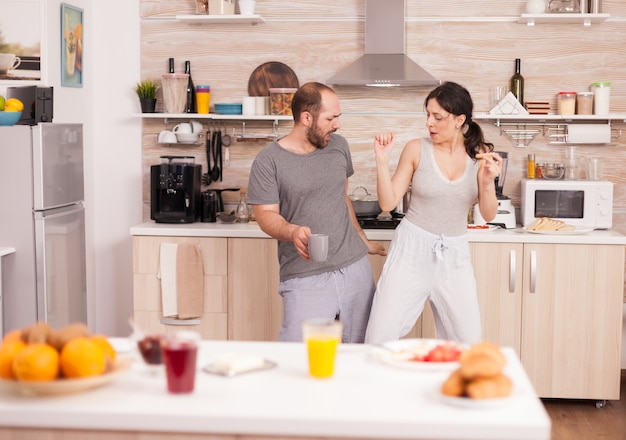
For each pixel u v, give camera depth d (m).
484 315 4.52
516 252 4.48
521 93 4.95
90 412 1.75
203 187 5.15
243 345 2.29
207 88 5.02
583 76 4.99
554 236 4.45
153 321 4.70
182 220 4.82
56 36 4.76
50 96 4.43
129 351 2.20
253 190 3.53
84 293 4.54
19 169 4.02
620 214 5.03
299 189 3.50
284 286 3.58
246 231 4.60
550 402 4.71
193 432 1.74
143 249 4.67
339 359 2.15
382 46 4.91
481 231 4.52
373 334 3.56
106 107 5.21
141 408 1.77
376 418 1.71
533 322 4.50
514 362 2.12
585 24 4.95
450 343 2.15
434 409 1.77
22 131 4.00
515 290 4.50
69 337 1.88
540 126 5.03
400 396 1.86
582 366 4.51
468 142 3.56
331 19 5.05
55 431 1.77
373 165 5.09
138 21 5.16
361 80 4.69
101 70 5.20
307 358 2.12
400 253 3.60
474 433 1.68
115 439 1.76
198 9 5.02
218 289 4.65
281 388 1.91
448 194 3.54
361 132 5.08
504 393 1.80
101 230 5.28
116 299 5.30
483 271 4.50
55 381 1.81
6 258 4.05
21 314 4.08
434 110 3.48
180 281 4.63
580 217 4.72
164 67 5.17
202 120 5.17
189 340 1.88
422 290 3.60
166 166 4.78
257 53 5.11
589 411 4.54
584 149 5.02
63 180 4.27
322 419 1.71
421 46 5.04
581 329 4.49
